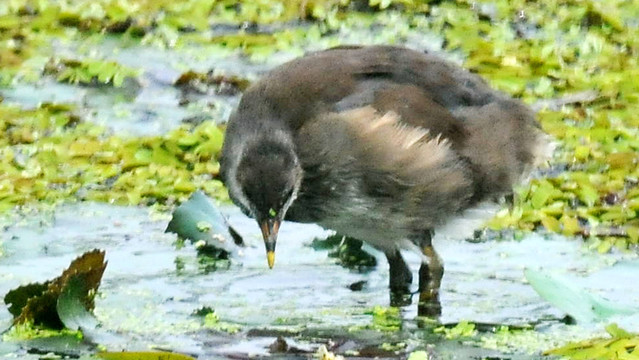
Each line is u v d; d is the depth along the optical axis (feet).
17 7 67.56
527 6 66.49
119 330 36.19
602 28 63.93
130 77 58.59
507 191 41.73
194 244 43.34
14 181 47.60
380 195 39.68
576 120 53.47
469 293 40.09
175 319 37.24
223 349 35.06
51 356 34.19
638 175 48.60
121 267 41.45
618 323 36.94
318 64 40.73
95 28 64.80
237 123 40.06
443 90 40.96
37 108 54.75
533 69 58.18
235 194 39.99
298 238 44.68
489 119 40.86
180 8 67.05
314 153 39.27
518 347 35.32
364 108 39.52
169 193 47.44
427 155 39.50
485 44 60.75
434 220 40.52
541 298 39.58
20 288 36.63
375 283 41.45
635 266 41.73
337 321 37.58
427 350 35.14
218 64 60.44
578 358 33.78
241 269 41.83
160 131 53.36
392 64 41.04
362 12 66.23
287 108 39.58
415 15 65.77
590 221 45.09
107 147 51.01
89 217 45.52
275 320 37.50
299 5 66.23
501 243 43.93
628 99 55.57
